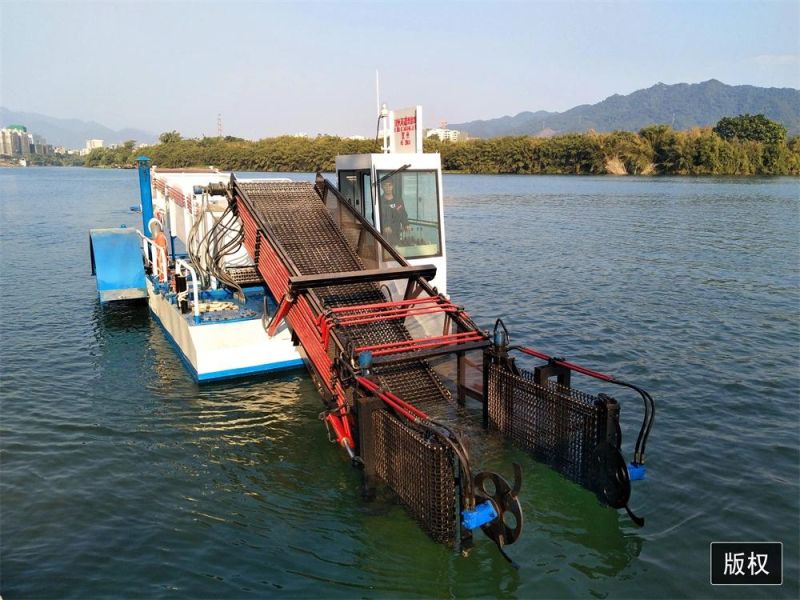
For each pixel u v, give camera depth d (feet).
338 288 31.04
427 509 20.13
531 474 24.52
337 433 25.45
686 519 22.26
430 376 29.53
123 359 38.81
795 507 23.00
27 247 87.86
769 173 333.01
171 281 40.45
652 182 274.57
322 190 37.01
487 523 20.35
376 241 32.48
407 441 20.83
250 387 33.81
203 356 33.63
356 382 23.82
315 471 25.36
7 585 18.63
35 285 61.93
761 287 60.54
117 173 476.13
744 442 28.02
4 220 123.65
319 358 27.22
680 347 41.73
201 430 28.96
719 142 333.42
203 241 37.78
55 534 21.17
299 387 33.78
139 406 31.53
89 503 23.02
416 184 35.29
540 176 351.46
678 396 33.24
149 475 25.03
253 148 341.21
